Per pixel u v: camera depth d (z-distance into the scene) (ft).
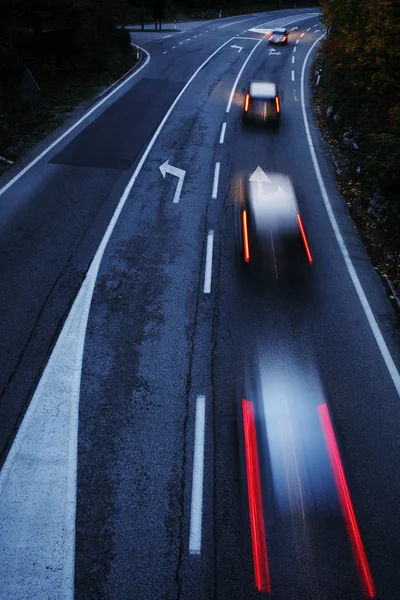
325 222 44.83
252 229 38.29
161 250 38.63
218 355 28.71
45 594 17.43
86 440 23.08
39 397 25.12
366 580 18.30
